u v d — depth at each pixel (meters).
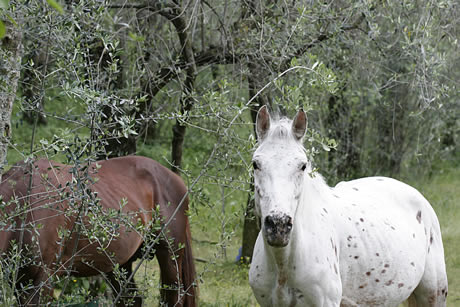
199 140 18.16
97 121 5.18
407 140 17.14
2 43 5.37
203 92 8.74
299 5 8.29
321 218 5.41
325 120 14.93
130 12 9.41
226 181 6.34
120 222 6.20
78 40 5.23
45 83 5.69
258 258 5.43
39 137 18.11
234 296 9.73
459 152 22.22
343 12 8.58
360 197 6.22
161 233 5.87
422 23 8.86
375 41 9.16
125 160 7.77
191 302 7.87
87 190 5.23
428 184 18.66
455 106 13.82
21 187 6.34
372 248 5.75
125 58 9.74
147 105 9.34
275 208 4.51
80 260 6.80
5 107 5.44
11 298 5.32
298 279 5.12
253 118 10.15
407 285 6.05
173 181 7.93
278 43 8.20
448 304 9.68
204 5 10.14
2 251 6.09
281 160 4.71
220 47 9.37
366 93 12.94
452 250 12.85
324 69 5.58
